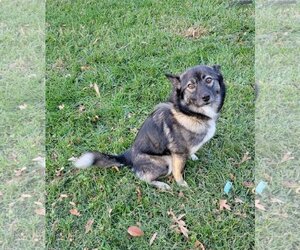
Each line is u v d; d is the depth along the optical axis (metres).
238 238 1.19
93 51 1.83
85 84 1.68
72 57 1.81
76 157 1.42
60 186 1.35
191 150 1.29
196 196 1.30
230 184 1.31
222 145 1.43
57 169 1.39
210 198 1.29
